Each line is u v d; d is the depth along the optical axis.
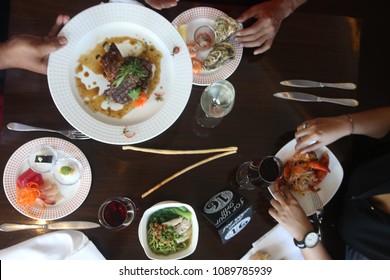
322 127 1.23
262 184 1.20
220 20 1.27
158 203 1.15
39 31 1.21
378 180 1.20
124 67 1.17
